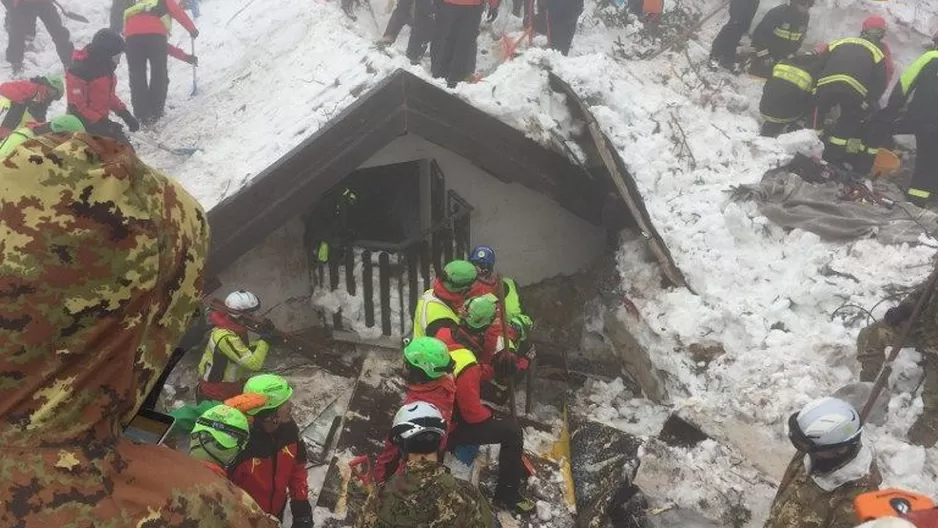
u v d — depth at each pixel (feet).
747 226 22.76
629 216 23.76
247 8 35.96
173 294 3.13
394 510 10.97
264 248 23.38
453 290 18.70
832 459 10.94
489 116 22.57
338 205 23.21
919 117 24.41
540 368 23.36
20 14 32.53
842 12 33.04
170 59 33.88
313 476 18.66
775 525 11.44
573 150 23.86
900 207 22.97
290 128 23.03
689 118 25.98
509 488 17.25
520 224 25.35
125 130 28.40
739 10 30.71
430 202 23.81
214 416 12.60
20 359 2.78
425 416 12.09
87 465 2.88
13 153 2.84
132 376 3.02
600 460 18.47
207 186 22.84
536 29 30.89
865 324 19.52
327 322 24.20
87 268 2.81
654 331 20.98
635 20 33.63
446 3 25.21
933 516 5.54
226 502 3.19
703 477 16.87
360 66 24.12
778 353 19.47
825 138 27.30
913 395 16.92
